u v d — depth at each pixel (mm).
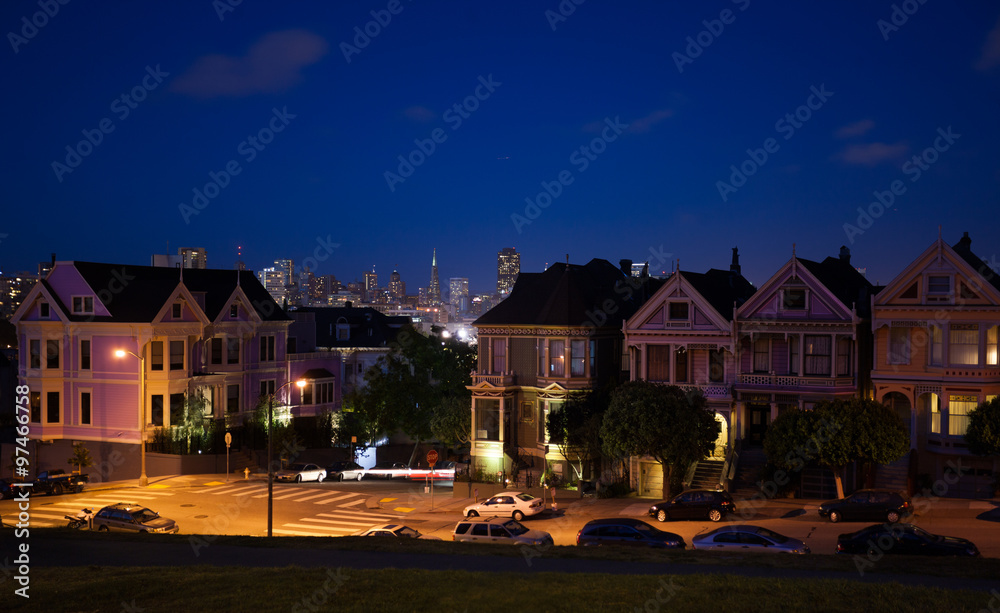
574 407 51812
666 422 43625
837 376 45938
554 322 53062
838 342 46281
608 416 45562
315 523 44281
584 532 33094
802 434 41000
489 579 23094
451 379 70938
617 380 55688
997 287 44375
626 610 19766
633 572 25266
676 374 50531
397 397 70250
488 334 56094
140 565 27688
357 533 41562
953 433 43219
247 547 30703
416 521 44156
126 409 60438
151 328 59594
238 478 59812
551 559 27672
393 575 23641
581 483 49219
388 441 78188
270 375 72125
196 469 61281
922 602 19922
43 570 25609
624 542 32156
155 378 60719
